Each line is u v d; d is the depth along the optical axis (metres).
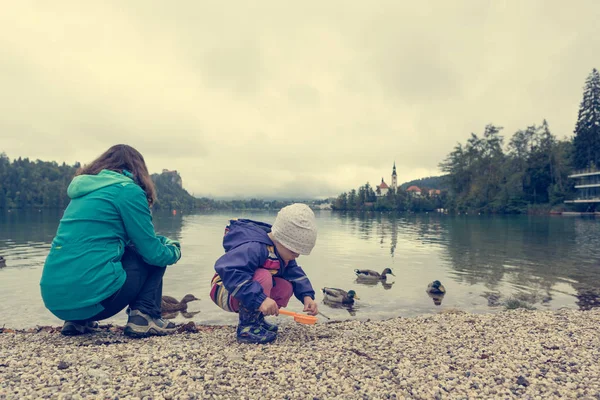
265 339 3.61
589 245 24.98
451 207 117.25
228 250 3.54
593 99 90.19
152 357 3.00
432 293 10.69
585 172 88.88
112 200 3.41
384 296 10.41
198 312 8.20
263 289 3.31
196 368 2.79
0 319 7.30
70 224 3.32
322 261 18.27
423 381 2.72
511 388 2.64
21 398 2.18
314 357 3.18
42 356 3.01
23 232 32.34
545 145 100.38
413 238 31.84
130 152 3.98
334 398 2.39
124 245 3.61
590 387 2.65
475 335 4.29
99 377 2.54
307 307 3.63
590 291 10.78
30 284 11.02
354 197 197.38
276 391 2.47
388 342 3.82
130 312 3.95
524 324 5.09
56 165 181.25
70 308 3.33
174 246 4.04
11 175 153.75
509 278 13.16
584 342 3.95
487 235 34.50
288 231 3.31
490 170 106.38
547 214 90.50
